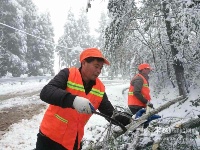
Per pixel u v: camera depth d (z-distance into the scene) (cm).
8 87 2245
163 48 1283
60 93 226
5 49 3139
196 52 1142
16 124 798
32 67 4031
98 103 281
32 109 1052
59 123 259
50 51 4862
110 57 1285
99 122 852
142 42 1377
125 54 1413
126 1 1175
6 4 3200
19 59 3209
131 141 381
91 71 256
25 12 3978
